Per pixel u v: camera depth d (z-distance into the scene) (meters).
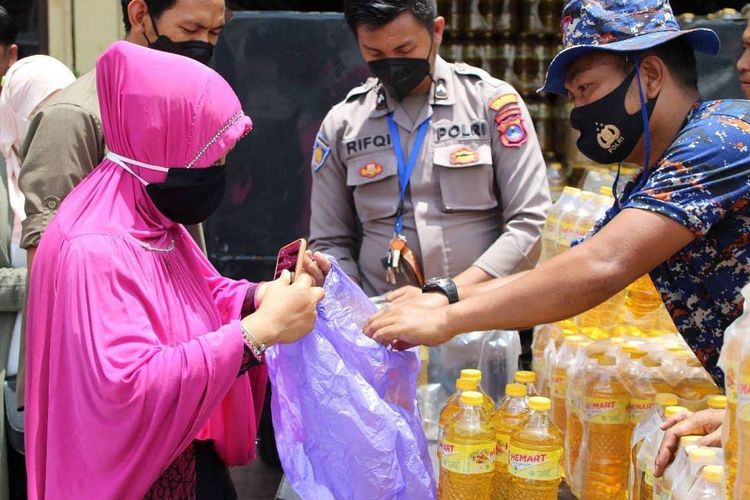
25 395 1.58
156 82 1.55
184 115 1.55
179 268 1.66
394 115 2.63
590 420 2.03
